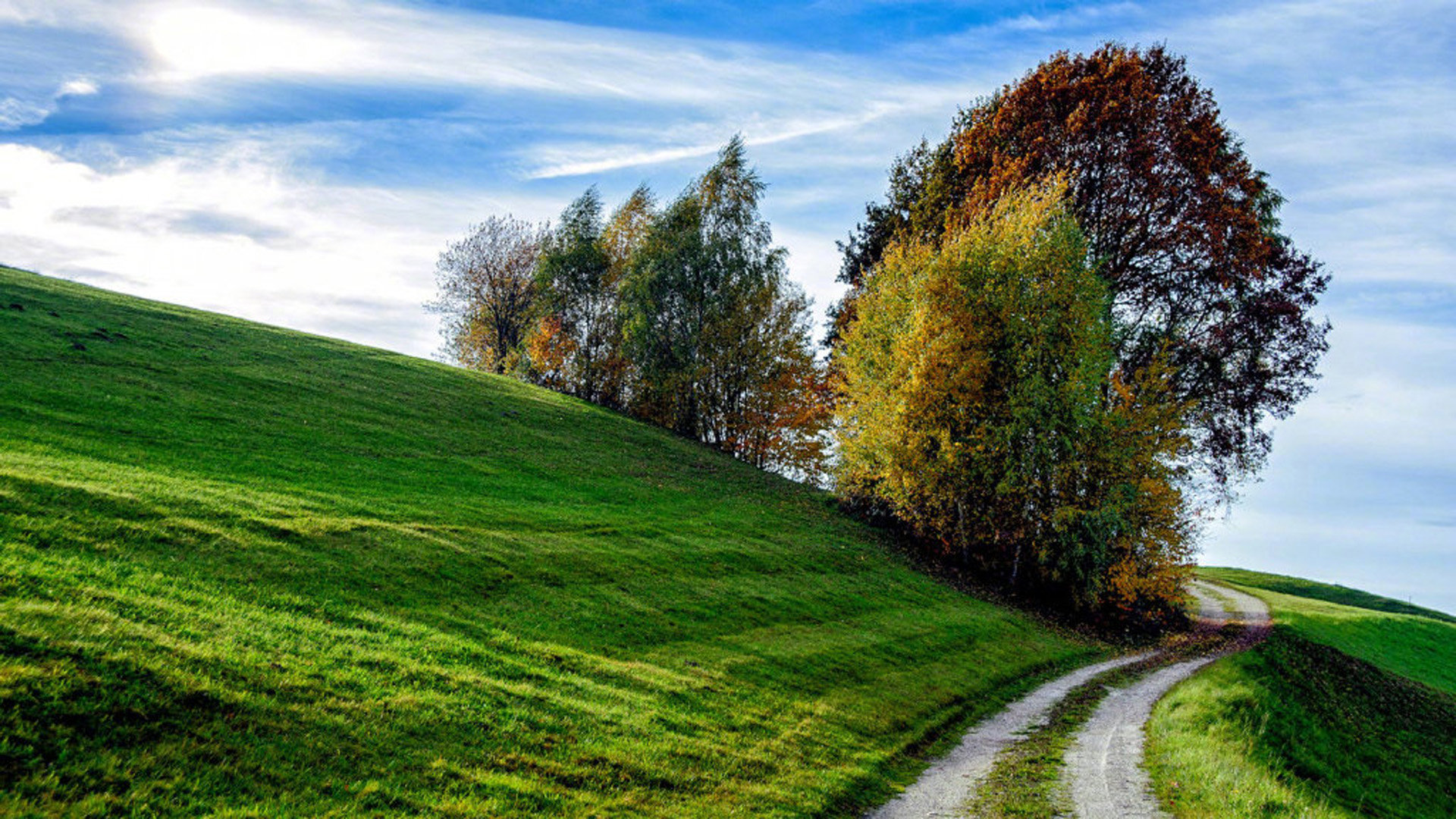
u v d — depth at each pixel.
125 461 28.27
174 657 14.16
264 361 53.38
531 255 93.31
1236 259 45.97
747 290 70.25
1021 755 21.41
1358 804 24.75
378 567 23.95
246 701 13.66
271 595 19.86
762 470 66.94
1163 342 45.28
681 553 35.06
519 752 15.44
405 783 13.04
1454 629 60.50
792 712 22.22
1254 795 17.48
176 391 40.59
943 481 45.22
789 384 72.50
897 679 27.44
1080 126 47.56
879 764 20.16
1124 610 44.38
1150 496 42.97
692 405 73.94
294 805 11.47
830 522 51.88
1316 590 79.75
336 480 33.28
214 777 11.55
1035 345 43.34
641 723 18.55
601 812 14.09
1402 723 35.38
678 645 25.25
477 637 21.28
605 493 44.50
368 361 63.28
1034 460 43.16
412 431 47.03
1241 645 41.72
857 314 62.62
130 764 11.20
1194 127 47.09
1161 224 48.00
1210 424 48.44
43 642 12.95
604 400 83.69
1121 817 16.25
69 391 35.56
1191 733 23.27
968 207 53.81
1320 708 33.12
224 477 29.36
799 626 30.39
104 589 16.48
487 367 93.75
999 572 48.03
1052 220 44.38
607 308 83.62
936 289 45.41
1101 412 43.16
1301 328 47.97
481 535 29.58
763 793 16.69
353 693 15.45
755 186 72.81
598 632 24.44
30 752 10.63
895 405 46.06
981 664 31.98
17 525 18.97
